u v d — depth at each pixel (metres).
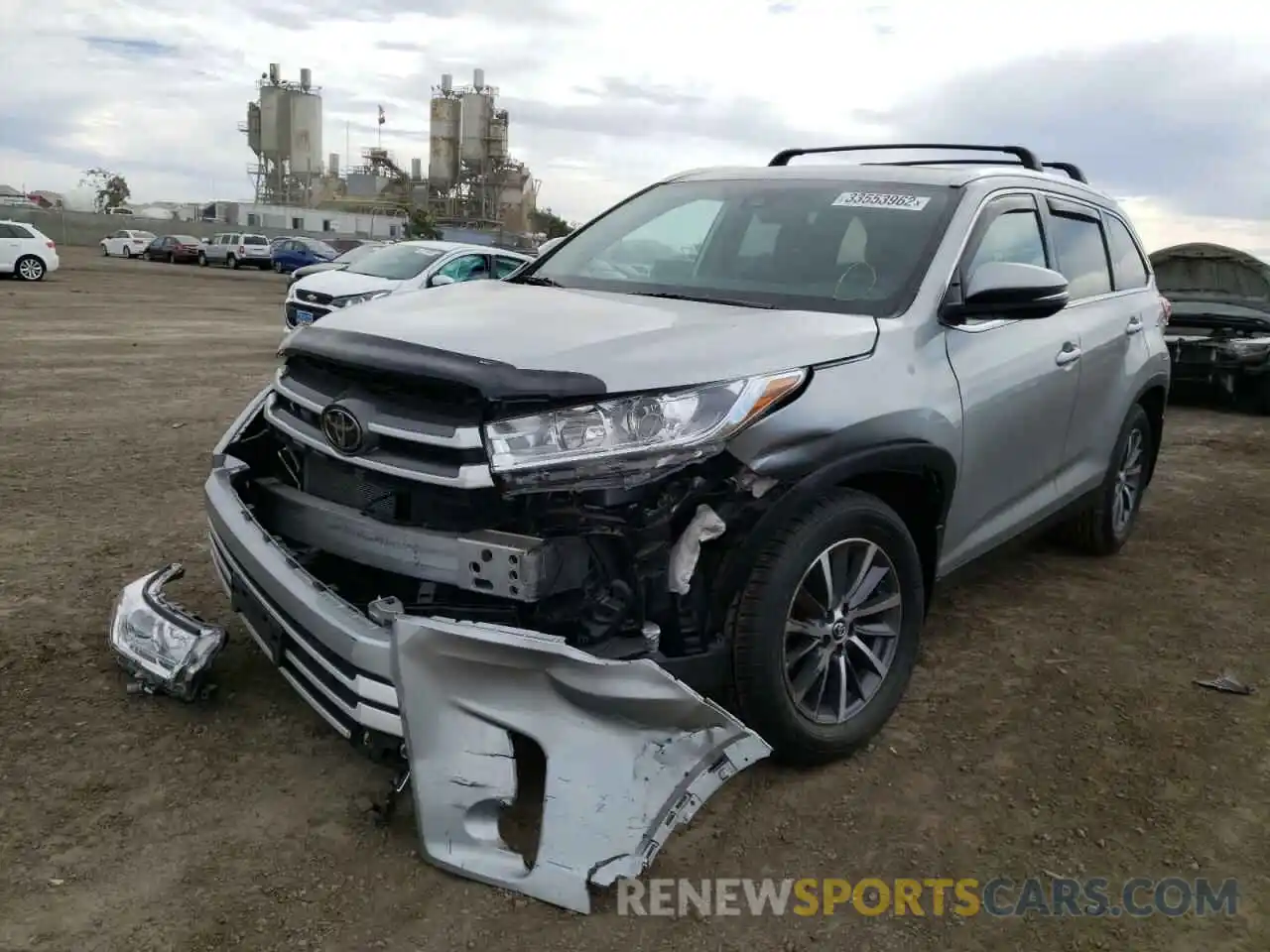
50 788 2.98
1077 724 3.71
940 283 3.62
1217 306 10.98
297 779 3.10
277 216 73.94
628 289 3.87
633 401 2.70
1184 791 3.30
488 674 2.58
